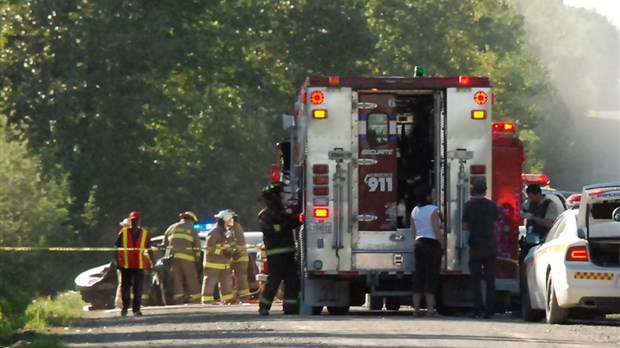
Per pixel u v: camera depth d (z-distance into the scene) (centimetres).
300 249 6072
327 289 5916
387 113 5781
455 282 5956
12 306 6412
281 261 6025
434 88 5775
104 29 13350
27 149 8262
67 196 9581
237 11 14888
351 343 4075
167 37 13925
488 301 5656
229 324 5294
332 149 5759
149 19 13550
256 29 15450
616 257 4916
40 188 7888
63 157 13162
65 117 13288
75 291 9075
